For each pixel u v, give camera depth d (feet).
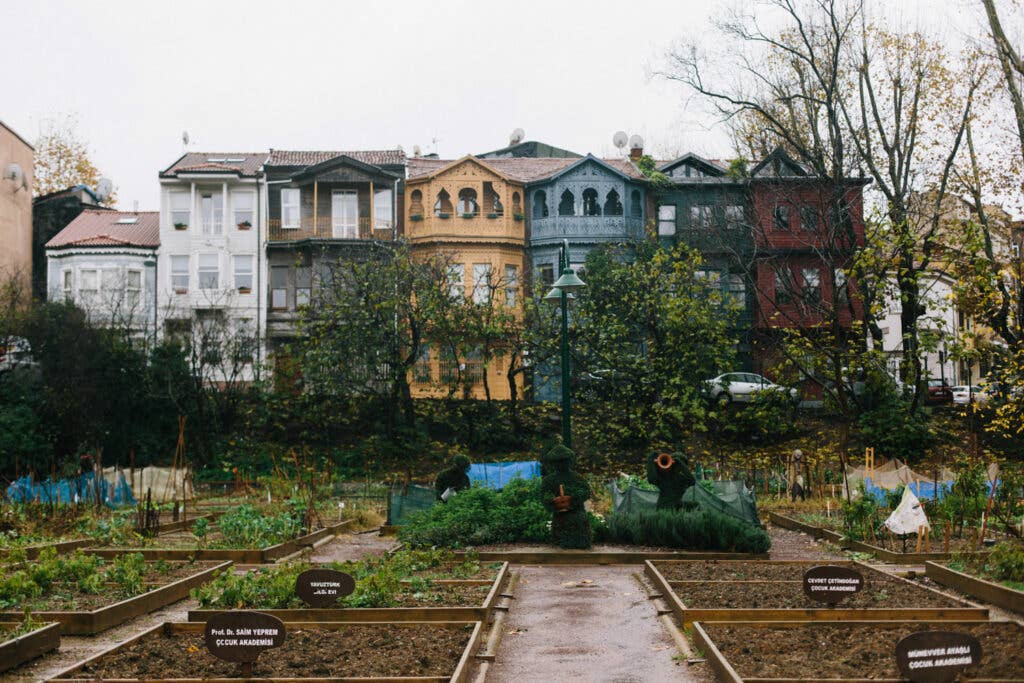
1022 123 120.26
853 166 144.05
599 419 136.77
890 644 32.17
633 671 31.81
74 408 128.98
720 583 45.06
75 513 72.02
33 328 131.64
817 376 147.23
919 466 122.62
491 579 47.65
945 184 132.87
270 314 168.96
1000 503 66.39
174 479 87.40
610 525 63.87
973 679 27.55
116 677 29.09
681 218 172.86
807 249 161.89
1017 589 41.75
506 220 170.40
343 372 136.36
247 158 181.57
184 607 42.80
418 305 137.28
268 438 141.28
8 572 46.60
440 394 156.15
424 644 33.24
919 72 135.23
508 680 30.78
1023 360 80.94
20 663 32.19
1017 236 128.67
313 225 169.89
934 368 196.44
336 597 37.50
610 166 170.30
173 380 136.98
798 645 32.32
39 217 185.47
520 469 99.60
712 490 72.38
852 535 63.21
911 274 126.62
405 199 172.45
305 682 27.84
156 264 169.17
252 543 60.34
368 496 98.17
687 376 136.15
